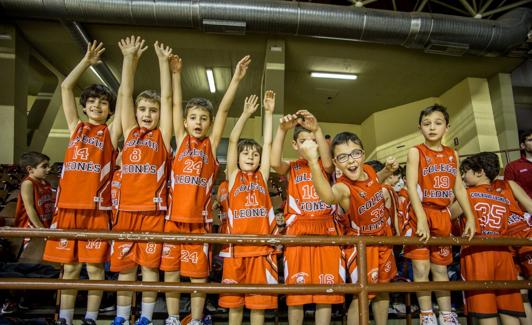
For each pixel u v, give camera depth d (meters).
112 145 3.04
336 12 8.16
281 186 6.06
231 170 3.08
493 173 3.17
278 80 9.22
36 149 10.68
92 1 7.62
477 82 11.06
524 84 11.51
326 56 9.95
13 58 8.74
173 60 3.13
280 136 3.00
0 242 4.26
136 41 3.08
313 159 2.37
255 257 2.79
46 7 7.61
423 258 2.84
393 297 4.12
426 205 2.97
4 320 2.89
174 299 2.69
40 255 4.03
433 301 4.10
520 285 2.56
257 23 8.08
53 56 10.19
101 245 2.77
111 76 10.95
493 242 2.60
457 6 10.30
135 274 2.77
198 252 2.77
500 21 8.87
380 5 10.31
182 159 2.91
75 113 2.97
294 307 2.69
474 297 2.77
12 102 8.71
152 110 3.00
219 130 3.08
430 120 3.03
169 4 7.77
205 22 7.95
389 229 3.26
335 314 3.67
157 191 2.84
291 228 2.85
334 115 14.23
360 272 2.41
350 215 2.84
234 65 10.55
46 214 4.02
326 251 2.74
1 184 7.03
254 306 2.63
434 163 2.99
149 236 2.33
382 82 11.44
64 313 2.68
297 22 8.09
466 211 2.89
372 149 13.80
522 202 3.24
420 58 10.03
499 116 10.65
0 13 7.77
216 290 2.30
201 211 2.85
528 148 4.07
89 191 2.80
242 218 2.91
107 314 3.37
